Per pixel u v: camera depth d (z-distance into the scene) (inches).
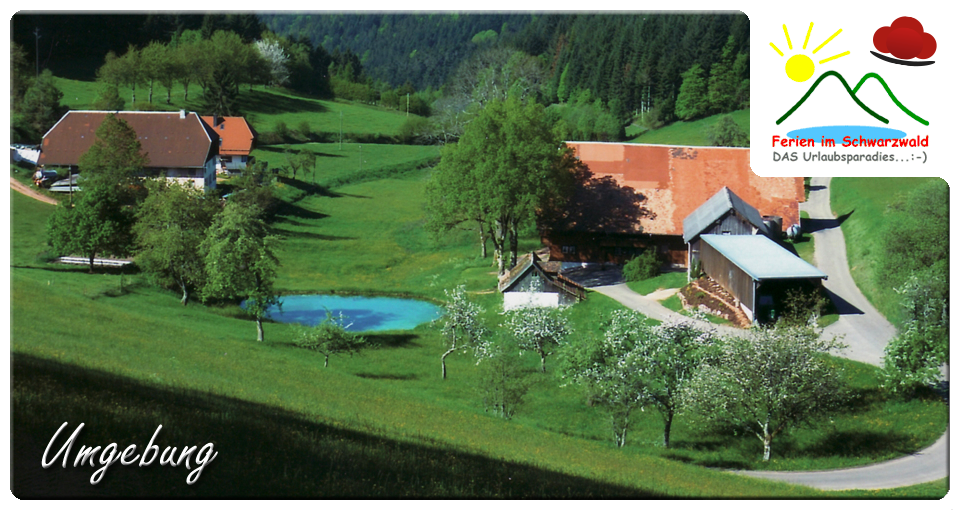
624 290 2529.5
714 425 1657.2
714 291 2283.5
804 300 2103.8
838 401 1606.8
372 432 1283.2
